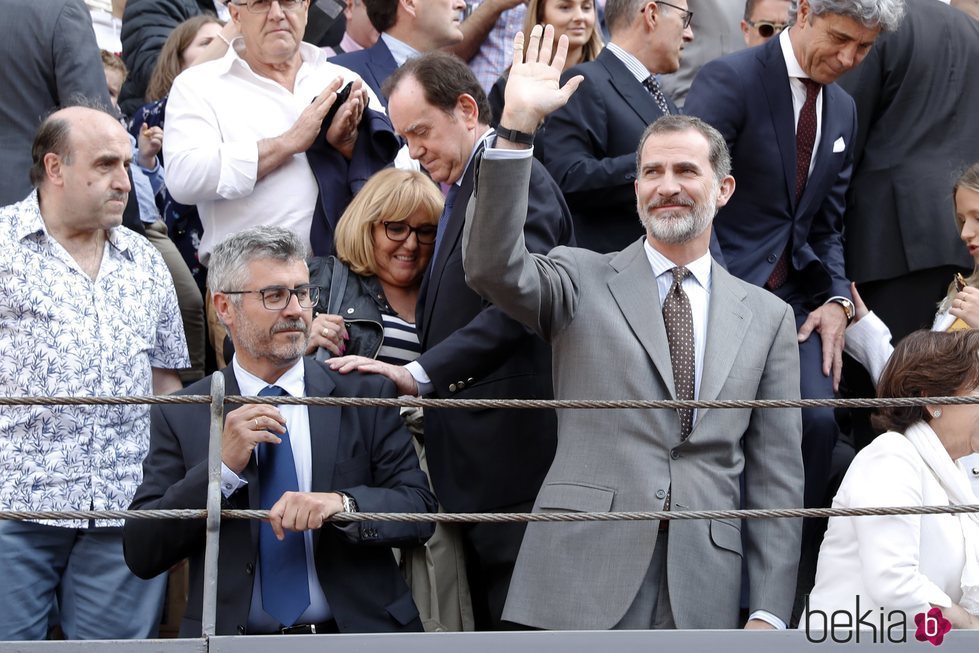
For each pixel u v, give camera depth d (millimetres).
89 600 18172
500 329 17859
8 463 17812
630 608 15750
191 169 20719
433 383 17812
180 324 19641
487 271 15492
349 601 16078
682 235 16562
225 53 22859
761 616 16047
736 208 20781
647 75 21078
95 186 18469
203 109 21328
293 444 16531
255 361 16781
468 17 26000
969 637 14875
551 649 14289
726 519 14703
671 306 16656
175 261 21969
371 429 16984
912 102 22562
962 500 15781
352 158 21156
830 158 20797
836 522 15984
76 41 21547
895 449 15844
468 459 18188
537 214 18188
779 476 16609
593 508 15906
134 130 24531
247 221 20953
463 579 18547
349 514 14398
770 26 24531
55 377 18125
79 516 13781
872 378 21047
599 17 29016
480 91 18734
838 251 21484
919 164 22438
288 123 21500
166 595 21781
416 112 18438
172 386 19719
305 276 16781
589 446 16156
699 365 16469
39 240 18531
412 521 14969
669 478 16016
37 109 21438
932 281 22344
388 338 19172
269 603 15953
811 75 20391
